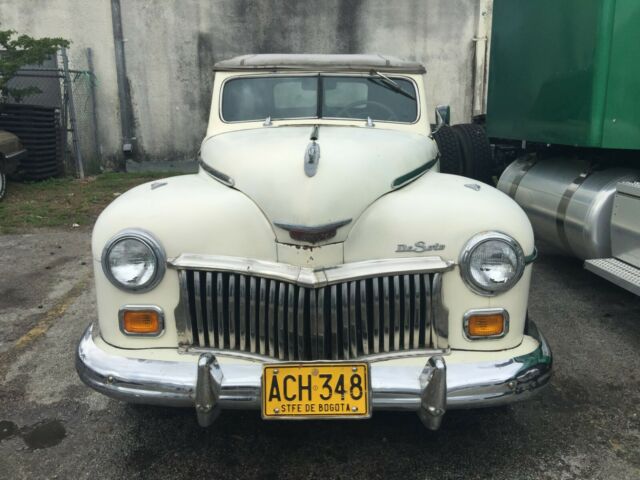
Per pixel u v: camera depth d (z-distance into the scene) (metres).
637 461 2.65
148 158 11.70
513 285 2.46
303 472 2.61
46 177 10.39
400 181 2.75
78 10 11.05
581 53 4.11
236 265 2.43
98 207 8.29
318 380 2.29
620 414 3.02
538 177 5.03
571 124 4.26
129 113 11.48
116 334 2.53
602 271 3.79
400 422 2.98
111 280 2.44
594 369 3.49
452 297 2.49
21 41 9.98
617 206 3.89
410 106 3.88
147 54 11.30
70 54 11.20
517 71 5.22
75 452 2.76
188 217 2.50
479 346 2.51
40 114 10.05
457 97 11.67
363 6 11.31
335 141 2.92
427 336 2.50
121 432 2.92
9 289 4.99
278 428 2.95
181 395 2.35
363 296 2.42
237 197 2.58
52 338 4.00
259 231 2.49
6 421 3.01
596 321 4.18
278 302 2.41
